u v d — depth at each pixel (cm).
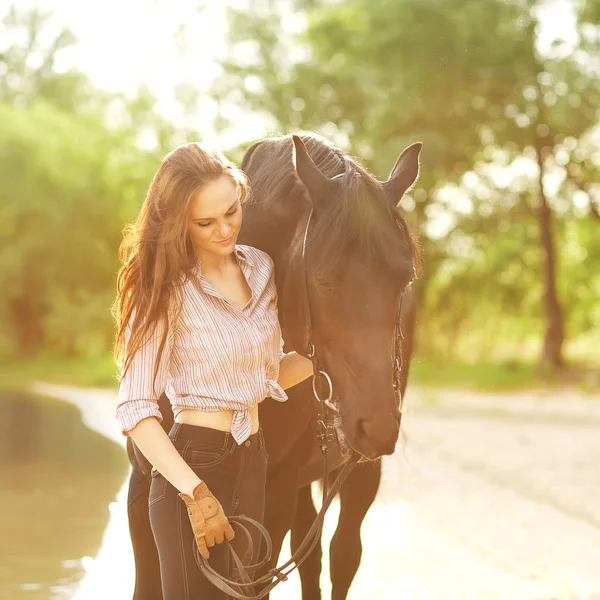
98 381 4416
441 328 4544
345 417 363
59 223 5506
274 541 457
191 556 356
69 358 5666
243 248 399
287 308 412
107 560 861
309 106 4503
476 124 3669
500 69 3481
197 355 366
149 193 368
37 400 3478
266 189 447
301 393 446
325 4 4169
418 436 1842
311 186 377
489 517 1014
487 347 5106
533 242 4197
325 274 360
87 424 2467
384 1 3572
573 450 1628
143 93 5778
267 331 377
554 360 3747
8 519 1080
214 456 365
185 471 351
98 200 5622
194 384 368
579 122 3497
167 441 355
